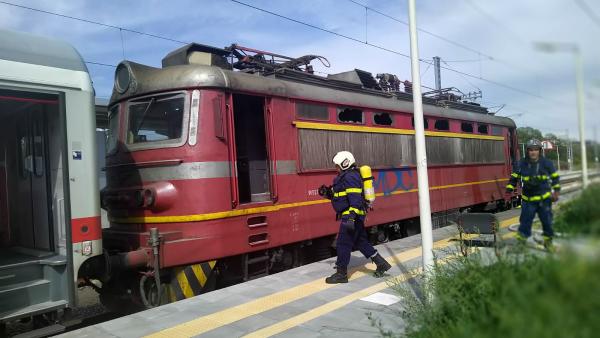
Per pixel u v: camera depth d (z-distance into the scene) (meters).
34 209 6.38
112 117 7.87
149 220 6.88
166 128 7.00
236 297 5.92
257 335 4.61
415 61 5.17
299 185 8.09
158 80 7.08
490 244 3.87
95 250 5.70
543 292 2.03
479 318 2.74
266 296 5.92
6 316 4.99
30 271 5.48
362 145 9.65
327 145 8.75
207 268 6.70
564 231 2.34
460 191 13.30
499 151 15.78
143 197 6.79
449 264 4.65
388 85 12.20
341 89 9.87
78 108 5.67
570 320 1.80
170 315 5.30
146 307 6.30
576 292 1.83
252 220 7.23
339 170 6.62
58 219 5.84
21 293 5.26
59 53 5.69
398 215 10.60
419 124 5.14
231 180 6.96
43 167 6.08
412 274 6.07
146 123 7.21
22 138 6.64
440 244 9.11
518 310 2.06
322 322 4.89
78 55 5.89
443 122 12.91
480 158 14.55
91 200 5.70
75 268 5.51
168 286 6.62
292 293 6.02
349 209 6.38
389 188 10.38
